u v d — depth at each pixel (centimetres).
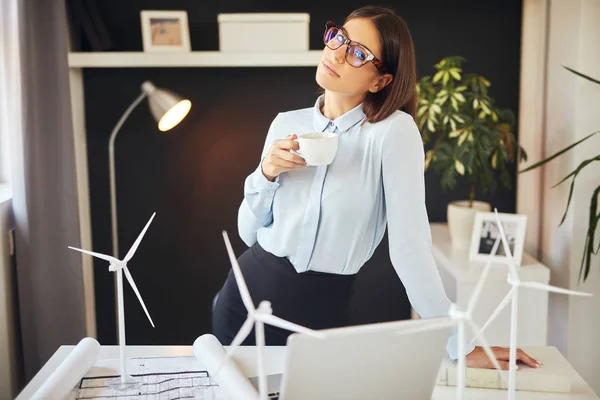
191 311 344
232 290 193
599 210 283
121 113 326
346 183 175
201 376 153
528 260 290
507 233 285
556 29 295
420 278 167
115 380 150
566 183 287
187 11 320
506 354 158
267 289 184
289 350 114
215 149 332
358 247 179
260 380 109
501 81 331
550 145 304
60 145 271
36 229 271
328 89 173
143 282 340
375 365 121
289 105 330
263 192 178
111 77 323
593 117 277
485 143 282
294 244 179
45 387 141
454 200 340
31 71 262
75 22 308
